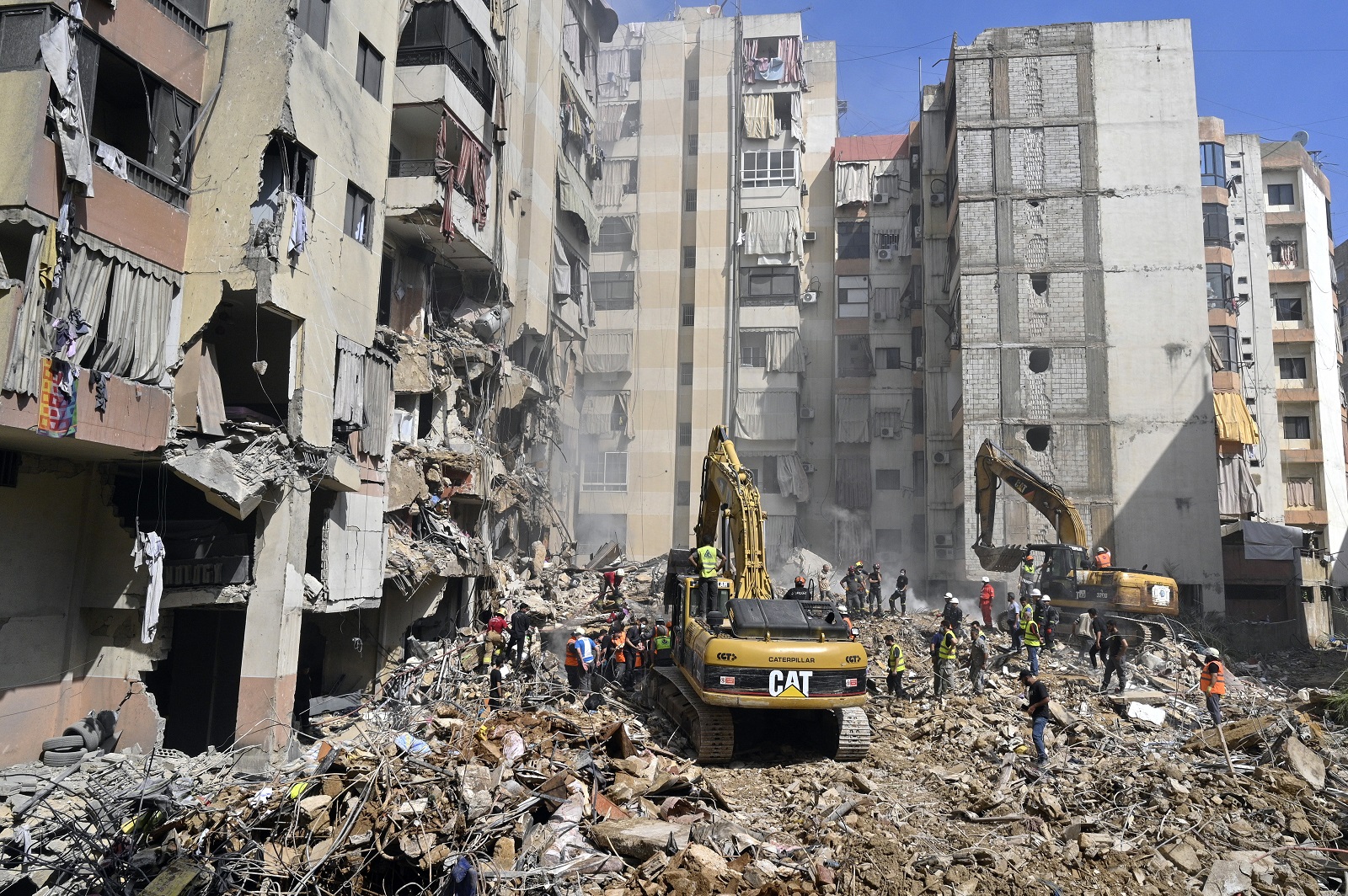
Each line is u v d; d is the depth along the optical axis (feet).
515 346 106.42
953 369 129.59
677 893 27.30
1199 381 107.96
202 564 52.08
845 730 44.68
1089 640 76.54
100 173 45.80
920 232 138.51
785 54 144.87
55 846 35.99
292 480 52.90
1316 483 140.56
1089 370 110.42
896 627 87.35
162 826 32.94
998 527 108.17
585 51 131.13
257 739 49.49
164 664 59.98
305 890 28.45
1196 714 54.03
